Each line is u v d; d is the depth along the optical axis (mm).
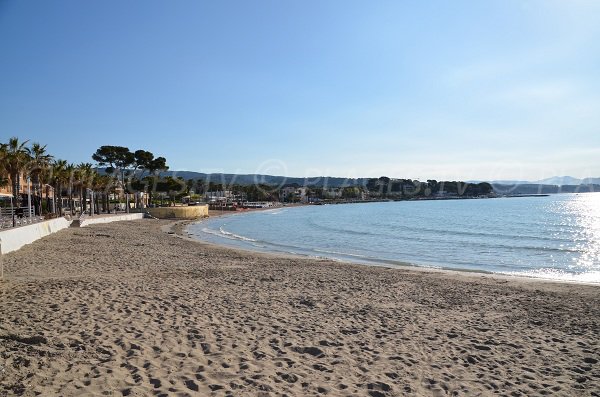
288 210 140250
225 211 119688
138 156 95688
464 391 6660
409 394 6445
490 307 12898
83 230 40906
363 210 119750
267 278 17203
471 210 98562
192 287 14477
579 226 52969
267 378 6730
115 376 6492
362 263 25531
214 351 7906
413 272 20812
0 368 6438
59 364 6844
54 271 17109
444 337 9547
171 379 6500
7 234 23062
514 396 6539
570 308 12852
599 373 7551
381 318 11086
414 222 64062
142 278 16031
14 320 9109
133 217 67875
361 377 7027
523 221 61469
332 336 9266
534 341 9422
